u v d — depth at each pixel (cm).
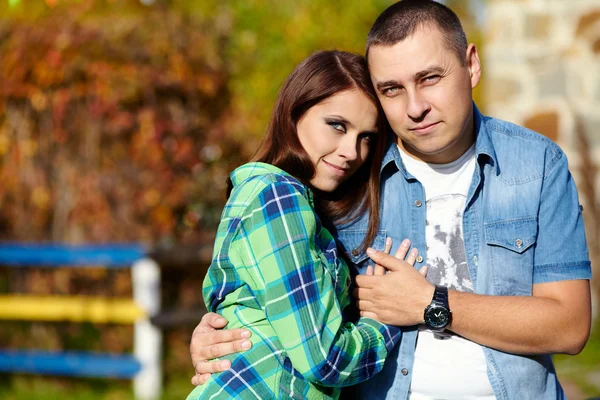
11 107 659
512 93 749
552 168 285
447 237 289
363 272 301
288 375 264
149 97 646
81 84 639
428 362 282
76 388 630
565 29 729
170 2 774
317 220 277
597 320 717
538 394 282
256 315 272
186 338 668
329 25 768
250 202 269
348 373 263
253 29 757
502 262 282
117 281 664
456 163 289
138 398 596
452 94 269
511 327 268
